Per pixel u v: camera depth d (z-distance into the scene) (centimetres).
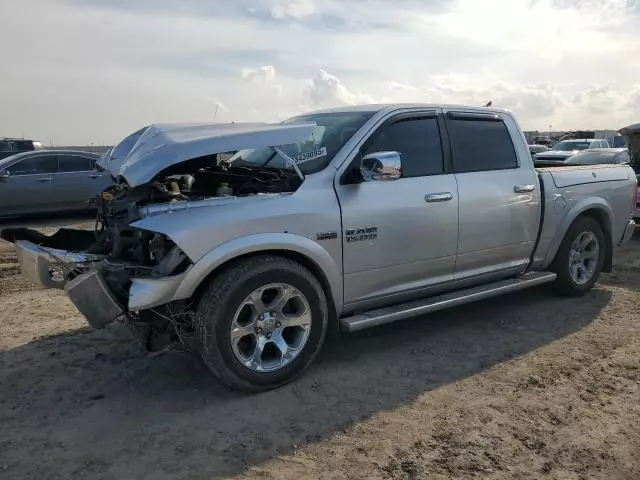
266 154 479
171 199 399
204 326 367
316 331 407
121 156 441
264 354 400
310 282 399
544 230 559
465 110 512
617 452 317
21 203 1257
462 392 390
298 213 396
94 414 367
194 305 382
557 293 611
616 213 632
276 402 378
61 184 1297
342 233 416
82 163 1339
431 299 480
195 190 451
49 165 1297
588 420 351
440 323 533
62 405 380
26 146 2405
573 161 1238
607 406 369
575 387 396
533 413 360
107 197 434
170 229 357
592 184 604
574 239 593
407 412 363
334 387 399
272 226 386
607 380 407
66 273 389
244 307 380
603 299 607
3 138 2459
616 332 505
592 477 295
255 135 389
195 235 360
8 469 307
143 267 363
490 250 515
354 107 498
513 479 293
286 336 408
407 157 464
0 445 331
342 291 425
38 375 428
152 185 412
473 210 493
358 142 439
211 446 326
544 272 576
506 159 534
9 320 561
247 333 382
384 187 442
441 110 495
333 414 361
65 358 459
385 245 440
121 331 439
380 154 399
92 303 362
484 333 505
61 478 298
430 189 466
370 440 330
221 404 377
